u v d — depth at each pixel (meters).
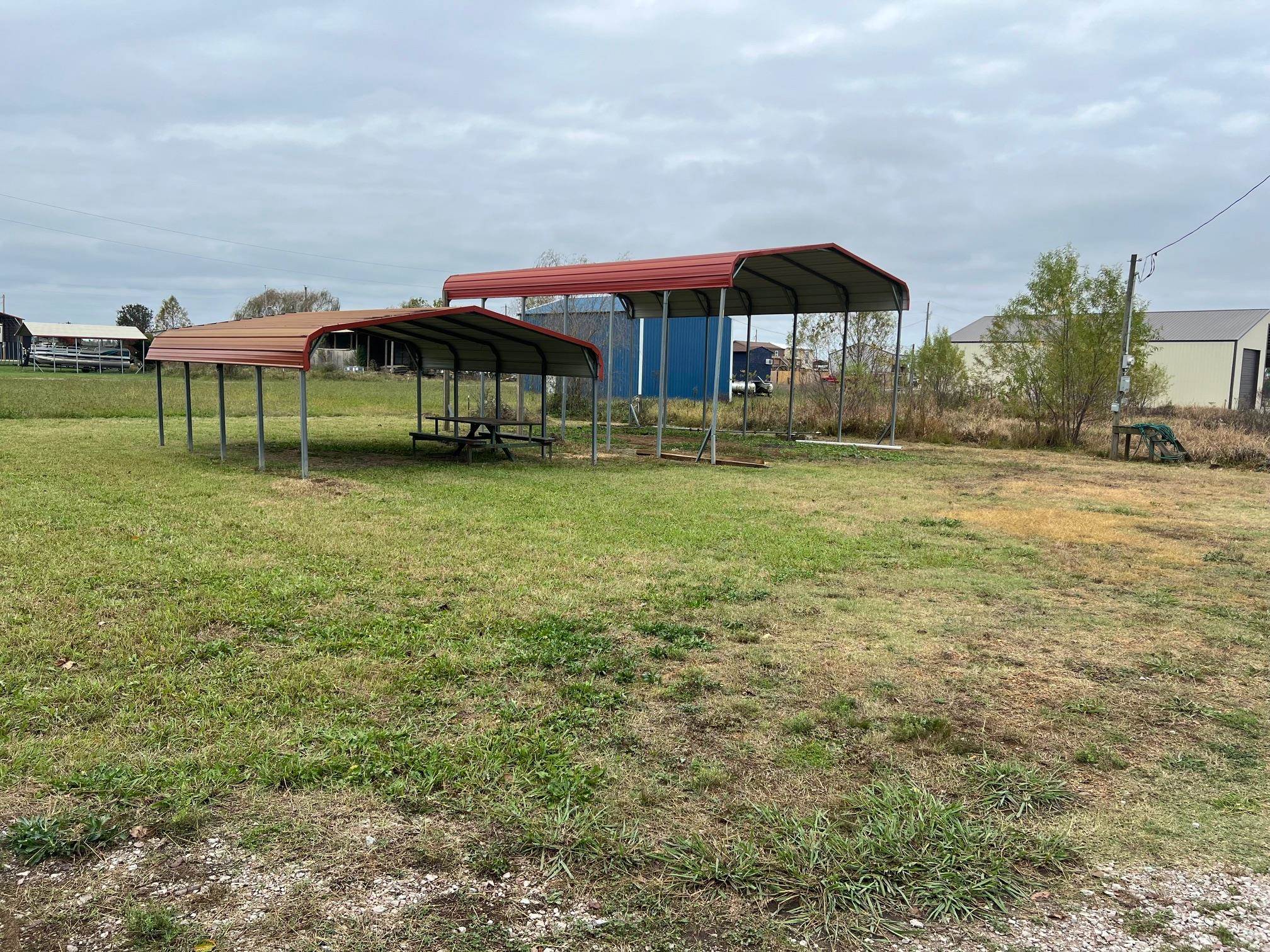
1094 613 5.71
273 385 36.41
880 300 18.17
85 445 13.56
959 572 6.76
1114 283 18.11
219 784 3.07
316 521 7.84
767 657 4.62
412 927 2.36
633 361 29.41
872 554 7.31
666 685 4.17
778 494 10.80
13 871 2.57
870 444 18.62
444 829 2.86
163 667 4.15
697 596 5.73
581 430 20.45
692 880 2.62
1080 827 3.02
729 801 3.11
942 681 4.37
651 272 14.94
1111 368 18.14
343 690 3.94
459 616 5.09
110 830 2.76
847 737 3.68
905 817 3.02
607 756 3.42
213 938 2.29
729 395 31.86
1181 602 6.02
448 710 3.79
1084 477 13.57
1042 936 2.42
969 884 2.65
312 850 2.71
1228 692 4.32
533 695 3.99
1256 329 41.16
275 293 77.44
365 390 33.22
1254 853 2.87
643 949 2.32
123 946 2.25
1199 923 2.49
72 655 4.24
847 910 2.52
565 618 5.13
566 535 7.62
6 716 3.55
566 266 17.36
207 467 11.41
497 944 2.31
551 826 2.88
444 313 11.68
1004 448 18.55
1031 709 4.05
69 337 57.66
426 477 11.24
